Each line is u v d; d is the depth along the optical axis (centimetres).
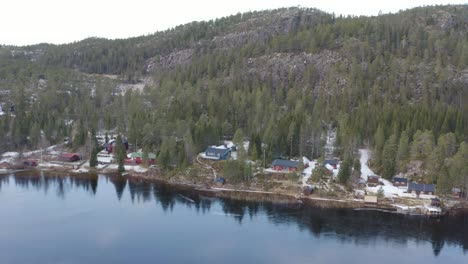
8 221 10469
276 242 9462
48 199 12112
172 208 11488
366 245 9338
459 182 11806
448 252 9062
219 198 12294
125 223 10444
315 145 15300
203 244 9344
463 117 15650
